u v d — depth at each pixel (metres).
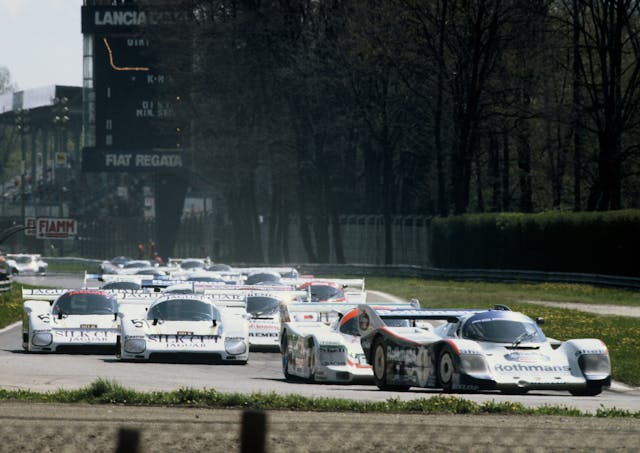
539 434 39.88
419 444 36.88
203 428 39.09
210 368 79.31
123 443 27.44
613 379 74.31
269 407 47.12
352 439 37.47
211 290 103.44
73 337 86.88
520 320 64.81
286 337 74.94
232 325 83.94
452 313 66.75
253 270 143.25
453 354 59.91
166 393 50.19
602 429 41.56
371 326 66.56
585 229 193.50
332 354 67.75
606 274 187.12
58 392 51.25
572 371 61.44
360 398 56.66
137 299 93.50
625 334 100.19
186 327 82.81
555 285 187.00
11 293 166.50
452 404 47.94
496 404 51.50
